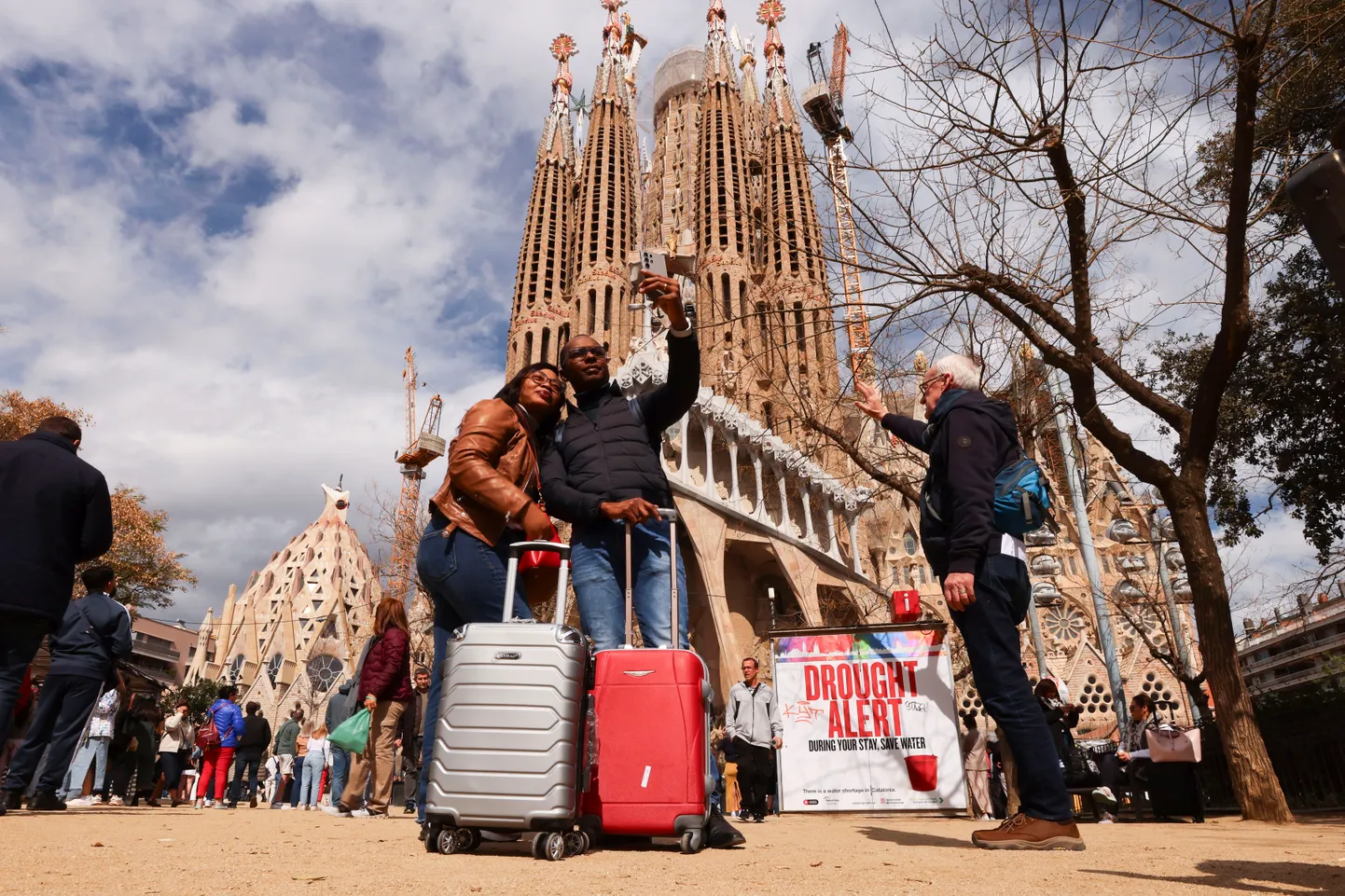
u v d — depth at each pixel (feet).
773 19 312.71
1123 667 179.52
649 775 11.84
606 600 13.96
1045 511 13.12
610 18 349.61
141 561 132.57
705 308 200.44
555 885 7.58
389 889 7.10
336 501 277.44
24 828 13.11
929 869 9.37
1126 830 22.30
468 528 12.85
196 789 47.65
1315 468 52.29
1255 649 156.56
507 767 10.57
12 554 16.57
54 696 20.74
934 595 197.67
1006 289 31.55
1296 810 41.60
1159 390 57.21
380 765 27.99
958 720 26.73
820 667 28.12
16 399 119.75
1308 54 26.05
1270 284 50.72
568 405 15.43
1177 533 29.40
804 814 27.07
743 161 264.93
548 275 274.36
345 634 238.27
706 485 151.53
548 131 303.48
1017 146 29.50
